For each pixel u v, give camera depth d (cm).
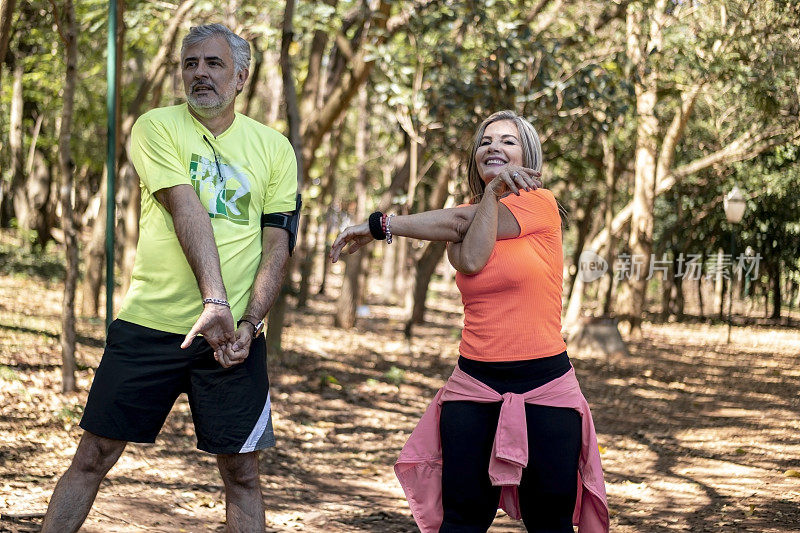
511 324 303
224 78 315
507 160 321
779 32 814
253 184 323
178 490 539
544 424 301
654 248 1284
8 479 507
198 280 302
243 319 316
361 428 832
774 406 869
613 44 1281
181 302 315
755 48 833
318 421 845
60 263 2184
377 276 4528
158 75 1241
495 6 1209
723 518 509
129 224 1286
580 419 307
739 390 920
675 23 1123
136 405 315
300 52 1798
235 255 319
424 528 316
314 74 1240
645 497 578
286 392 970
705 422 843
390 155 3047
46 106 2188
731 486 602
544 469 301
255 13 1242
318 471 659
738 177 873
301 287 2298
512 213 305
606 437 804
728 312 938
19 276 1917
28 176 2528
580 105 1195
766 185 816
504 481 296
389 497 594
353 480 642
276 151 331
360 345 1509
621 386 1109
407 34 1204
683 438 786
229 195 319
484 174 324
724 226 895
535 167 323
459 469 306
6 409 700
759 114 851
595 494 305
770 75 810
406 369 1248
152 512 480
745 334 916
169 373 317
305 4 1134
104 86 2038
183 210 307
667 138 1256
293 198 336
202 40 315
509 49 1164
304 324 1825
